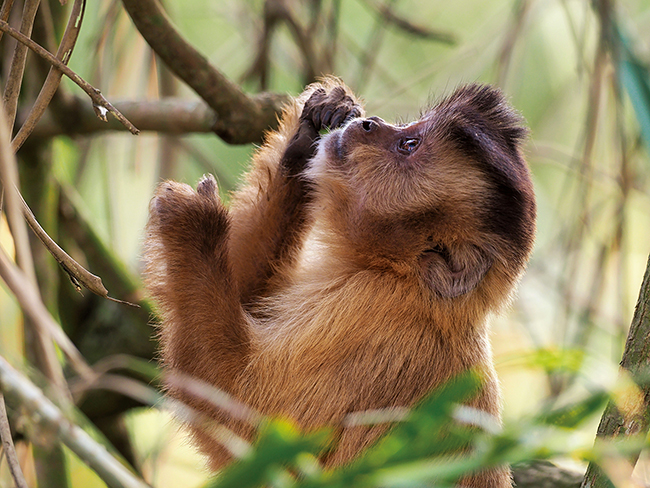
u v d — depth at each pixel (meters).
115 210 12.23
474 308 7.95
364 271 8.12
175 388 7.70
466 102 8.89
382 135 8.80
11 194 4.64
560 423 4.09
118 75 11.04
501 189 8.30
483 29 14.97
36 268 9.69
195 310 7.64
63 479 8.92
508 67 11.55
